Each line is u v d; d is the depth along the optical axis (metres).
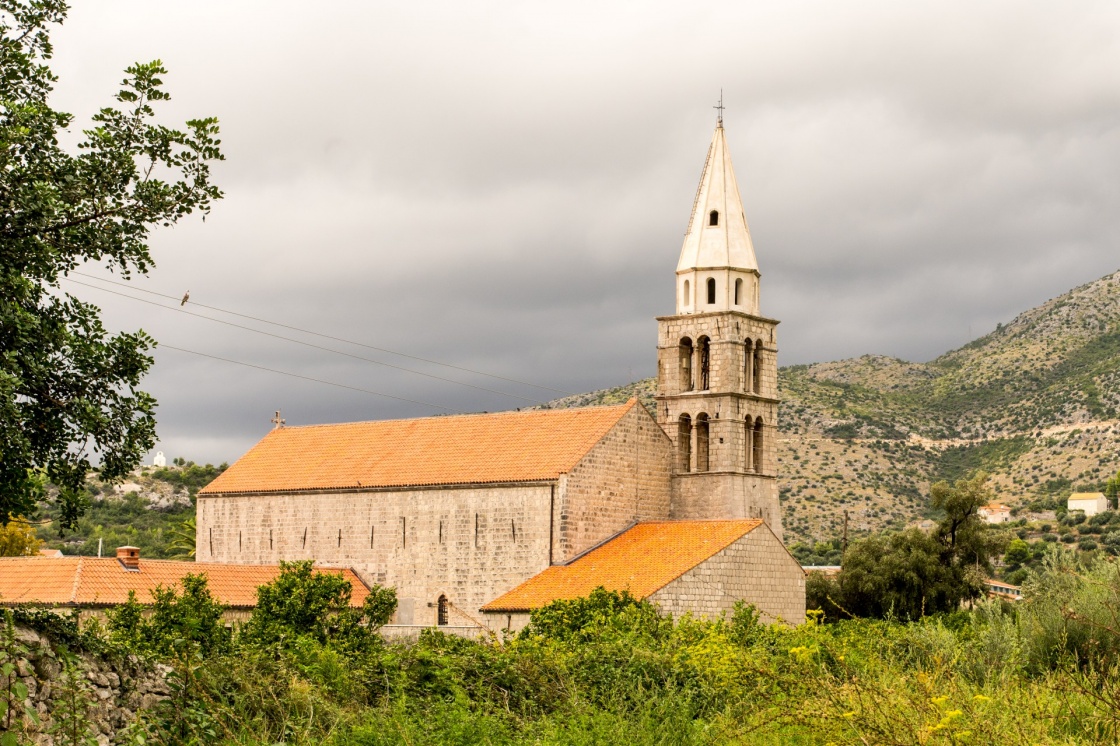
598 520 90.38
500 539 90.00
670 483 97.75
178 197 38.72
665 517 96.69
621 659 49.72
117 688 36.06
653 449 96.06
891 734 32.22
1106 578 47.25
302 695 40.44
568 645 56.44
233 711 38.38
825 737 34.31
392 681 45.22
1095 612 45.91
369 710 41.59
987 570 119.56
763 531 86.50
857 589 114.50
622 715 41.56
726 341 97.44
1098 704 36.50
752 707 42.47
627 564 84.94
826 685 36.69
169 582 84.81
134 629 57.75
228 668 40.84
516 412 98.44
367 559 95.94
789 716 36.62
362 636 62.16
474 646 50.53
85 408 36.81
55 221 36.62
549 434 94.00
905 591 114.06
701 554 83.19
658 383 100.25
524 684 46.66
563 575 86.06
